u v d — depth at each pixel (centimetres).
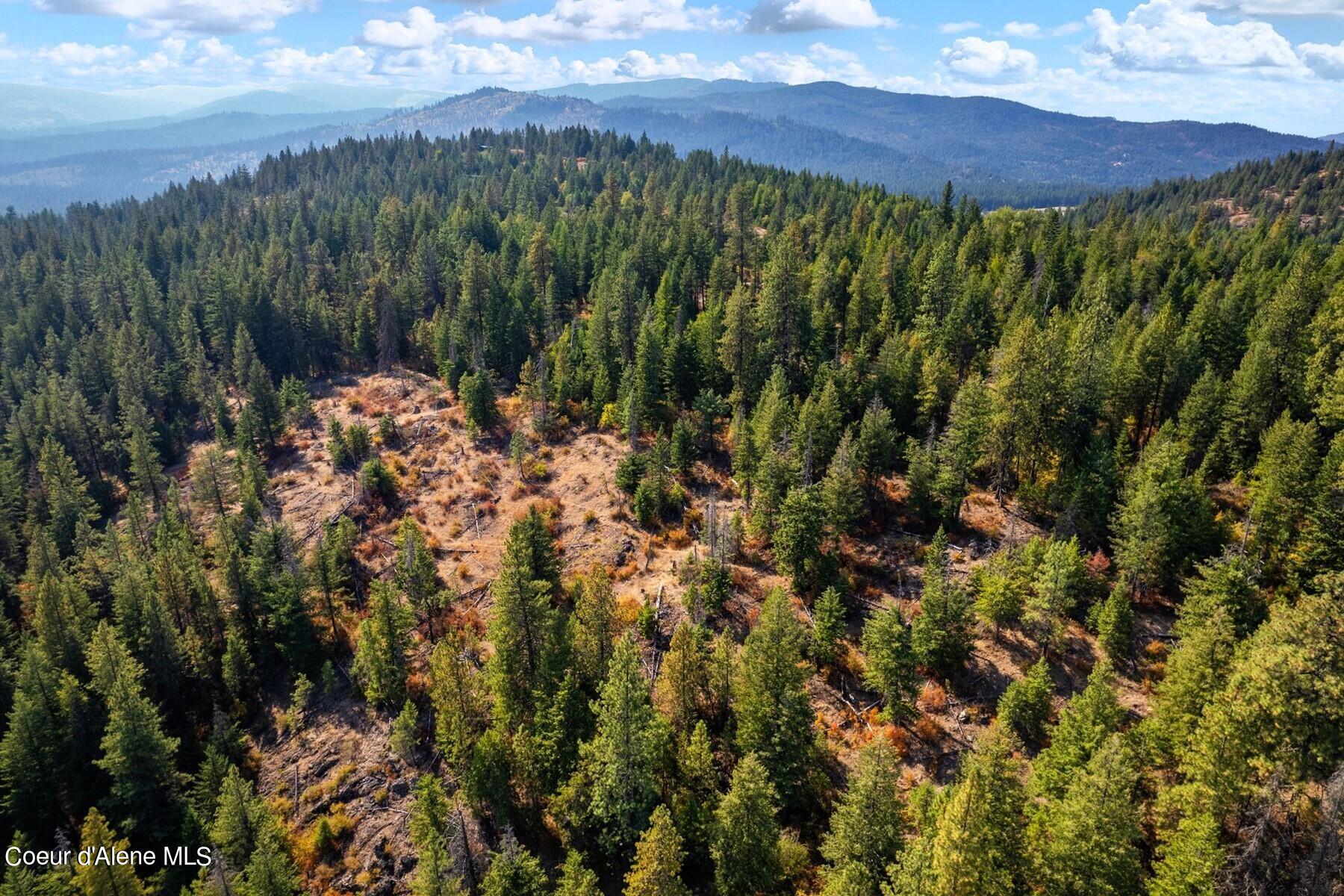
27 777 5497
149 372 11681
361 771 5500
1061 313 9288
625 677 4247
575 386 9619
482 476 8600
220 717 5866
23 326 14000
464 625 6569
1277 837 3002
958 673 5131
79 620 6769
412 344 12400
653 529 7256
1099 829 3102
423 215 16262
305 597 6850
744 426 7331
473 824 4691
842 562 6216
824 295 10075
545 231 13325
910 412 7744
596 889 3772
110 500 10300
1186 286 10294
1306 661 3125
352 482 8875
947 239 11462
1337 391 5909
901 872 3269
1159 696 4375
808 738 4541
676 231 13450
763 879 3878
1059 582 4891
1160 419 7094
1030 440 6462
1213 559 4681
